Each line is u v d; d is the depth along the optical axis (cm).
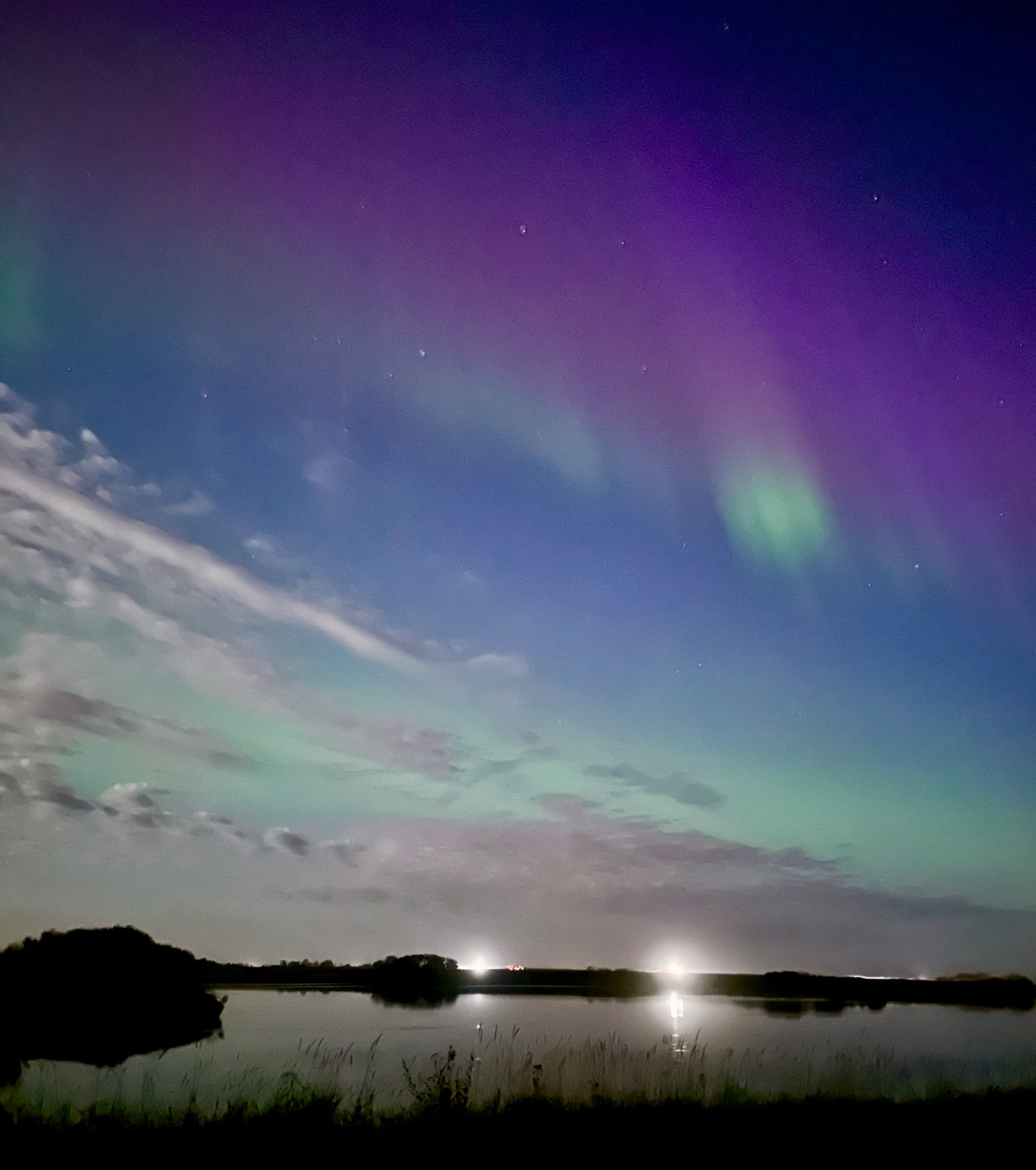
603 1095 859
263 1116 747
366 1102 841
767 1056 1284
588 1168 648
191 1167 633
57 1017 1545
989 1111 840
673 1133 740
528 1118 766
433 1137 705
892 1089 967
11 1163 637
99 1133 710
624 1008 2653
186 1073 1171
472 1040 1666
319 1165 638
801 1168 659
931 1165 679
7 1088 1030
